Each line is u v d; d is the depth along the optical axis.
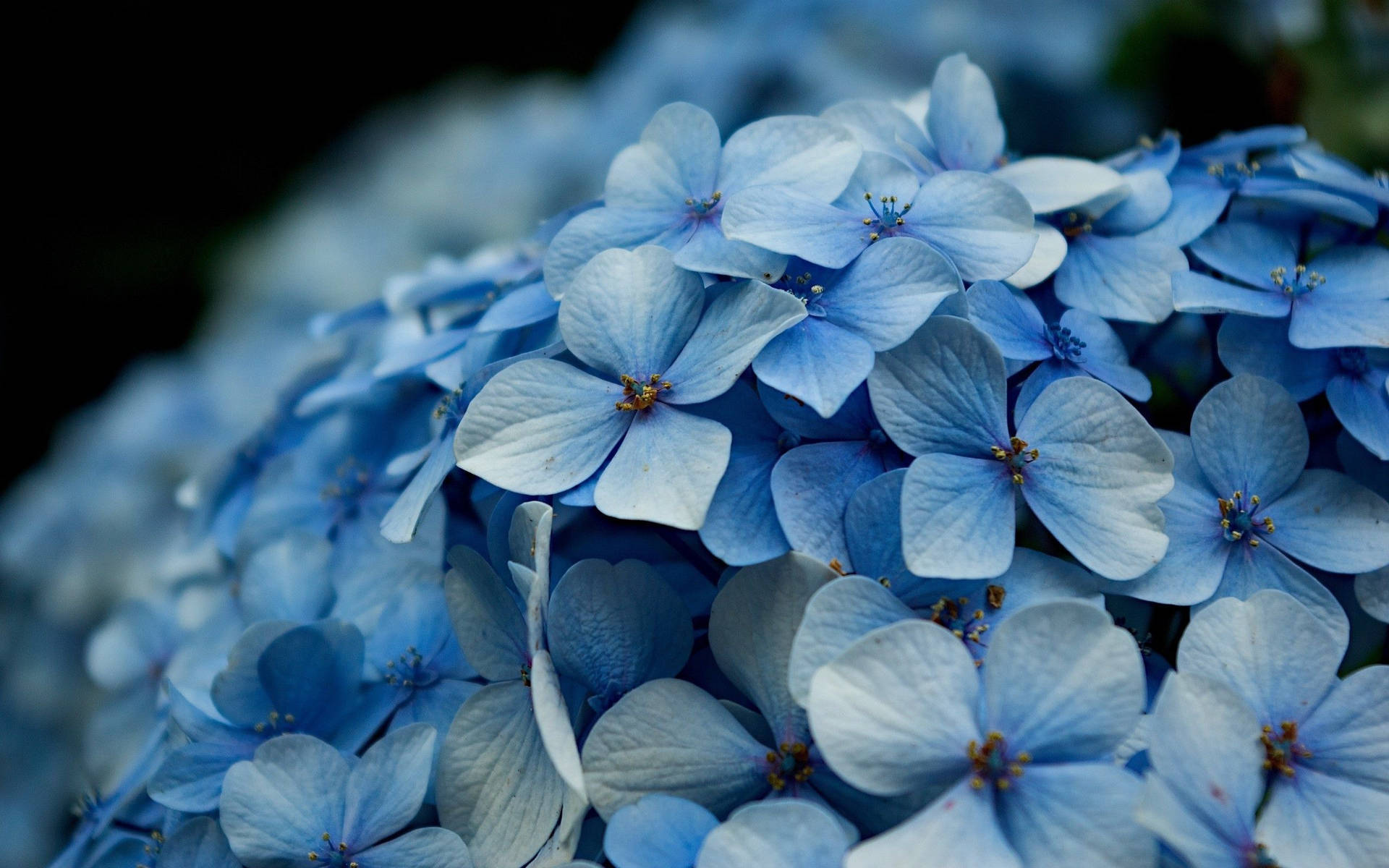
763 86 0.60
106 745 0.43
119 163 1.50
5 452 1.31
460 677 0.37
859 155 0.38
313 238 0.86
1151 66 0.56
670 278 0.37
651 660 0.36
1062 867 0.33
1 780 0.62
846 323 0.36
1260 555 0.36
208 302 1.33
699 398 0.36
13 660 0.63
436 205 0.82
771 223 0.36
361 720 0.37
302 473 0.41
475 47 1.49
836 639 0.34
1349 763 0.35
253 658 0.38
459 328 0.41
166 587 0.44
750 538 0.35
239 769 0.36
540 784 0.36
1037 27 0.59
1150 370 0.41
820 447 0.36
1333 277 0.38
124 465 0.66
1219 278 0.39
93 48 1.52
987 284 0.37
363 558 0.40
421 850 0.36
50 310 1.37
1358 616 0.38
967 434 0.36
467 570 0.37
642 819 0.34
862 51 0.60
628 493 0.35
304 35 1.54
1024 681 0.34
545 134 0.82
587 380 0.36
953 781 0.34
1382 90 0.50
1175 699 0.34
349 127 1.53
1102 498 0.36
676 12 0.73
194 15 1.53
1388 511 0.36
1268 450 0.37
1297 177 0.40
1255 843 0.34
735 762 0.35
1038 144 0.59
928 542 0.35
